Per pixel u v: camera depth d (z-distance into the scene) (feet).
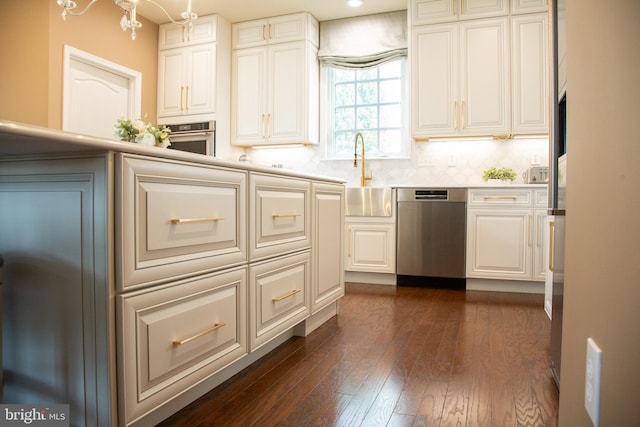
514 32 12.15
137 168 3.79
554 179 6.00
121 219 3.63
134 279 3.76
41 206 3.91
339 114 15.14
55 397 3.87
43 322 3.92
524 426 4.47
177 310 4.31
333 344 7.13
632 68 2.23
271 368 6.07
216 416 4.68
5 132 2.80
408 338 7.45
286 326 6.55
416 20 12.81
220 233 4.94
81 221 3.70
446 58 12.60
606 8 2.60
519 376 5.80
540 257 11.16
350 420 4.60
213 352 4.88
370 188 12.44
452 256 11.83
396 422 4.56
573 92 3.34
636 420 2.18
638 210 2.15
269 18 14.56
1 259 3.86
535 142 12.94
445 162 13.66
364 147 14.75
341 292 8.86
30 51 11.68
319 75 14.99
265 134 14.65
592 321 2.81
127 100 14.32
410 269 12.17
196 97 14.58
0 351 3.89
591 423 2.78
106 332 3.59
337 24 14.69
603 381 2.58
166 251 4.16
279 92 14.47
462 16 12.46
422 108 12.80
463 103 12.49
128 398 3.70
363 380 5.66
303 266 7.17
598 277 2.70
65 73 11.89
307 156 15.17
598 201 2.73
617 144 2.41
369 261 12.55
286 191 6.57
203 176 4.64
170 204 4.18
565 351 3.49
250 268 5.58
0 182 4.11
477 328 8.07
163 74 15.03
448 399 5.11
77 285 3.74
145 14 14.32
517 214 11.34
